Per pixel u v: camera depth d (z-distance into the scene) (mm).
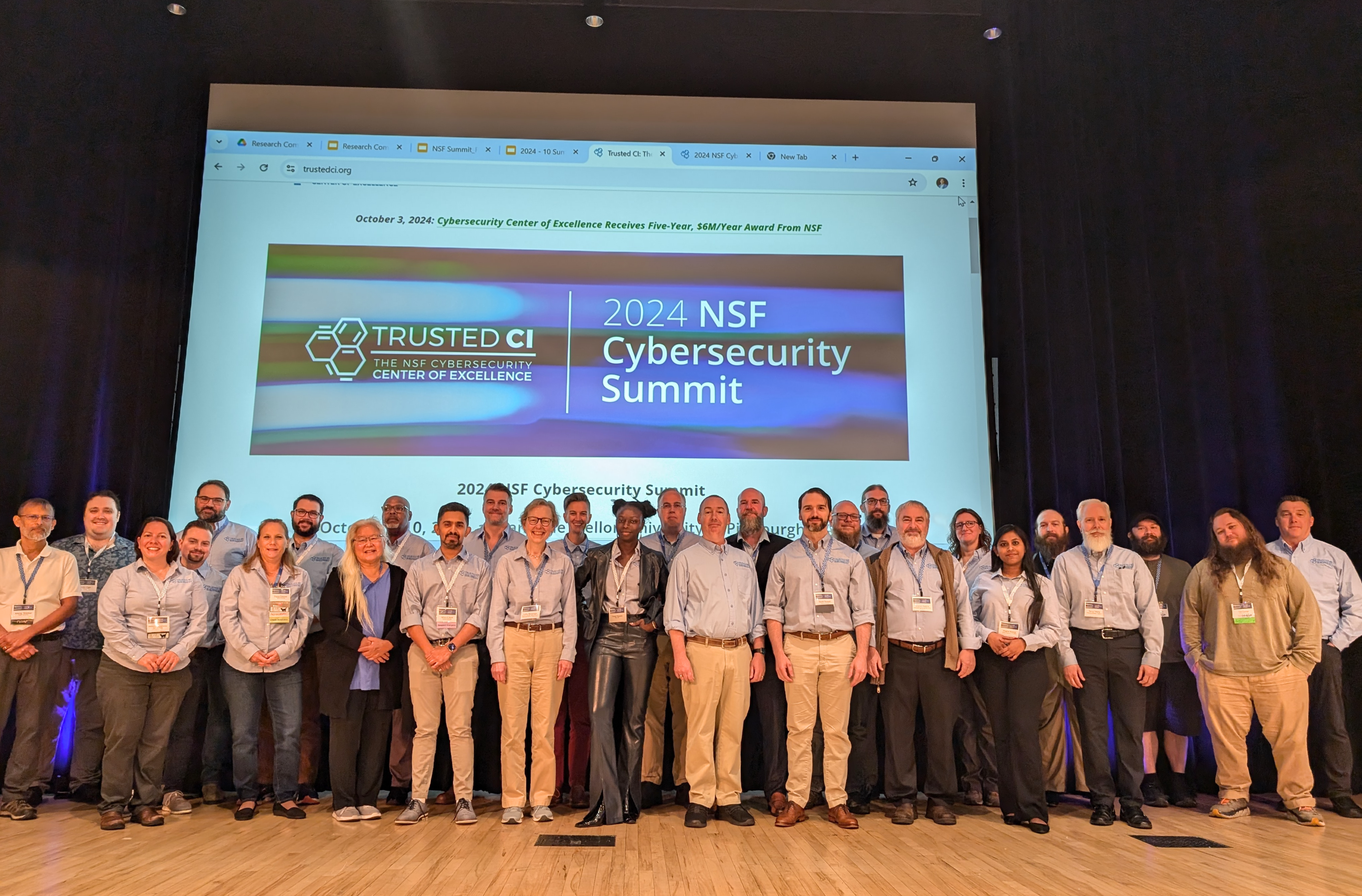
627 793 3926
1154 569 4609
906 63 5621
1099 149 5453
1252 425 5047
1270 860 3328
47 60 5273
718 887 2953
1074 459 5250
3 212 5129
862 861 3277
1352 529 4785
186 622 4020
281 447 5027
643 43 5473
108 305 5156
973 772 4375
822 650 3924
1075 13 5527
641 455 5137
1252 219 5148
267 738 4441
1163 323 5258
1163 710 4496
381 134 5418
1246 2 5227
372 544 4012
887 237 5438
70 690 4738
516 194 5391
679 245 5383
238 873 3070
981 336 5348
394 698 4016
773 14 5461
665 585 4086
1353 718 4637
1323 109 5016
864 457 5188
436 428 5102
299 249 5246
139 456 5047
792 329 5316
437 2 5301
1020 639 3869
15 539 4941
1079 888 2969
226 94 5383
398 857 3293
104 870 3096
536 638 3994
